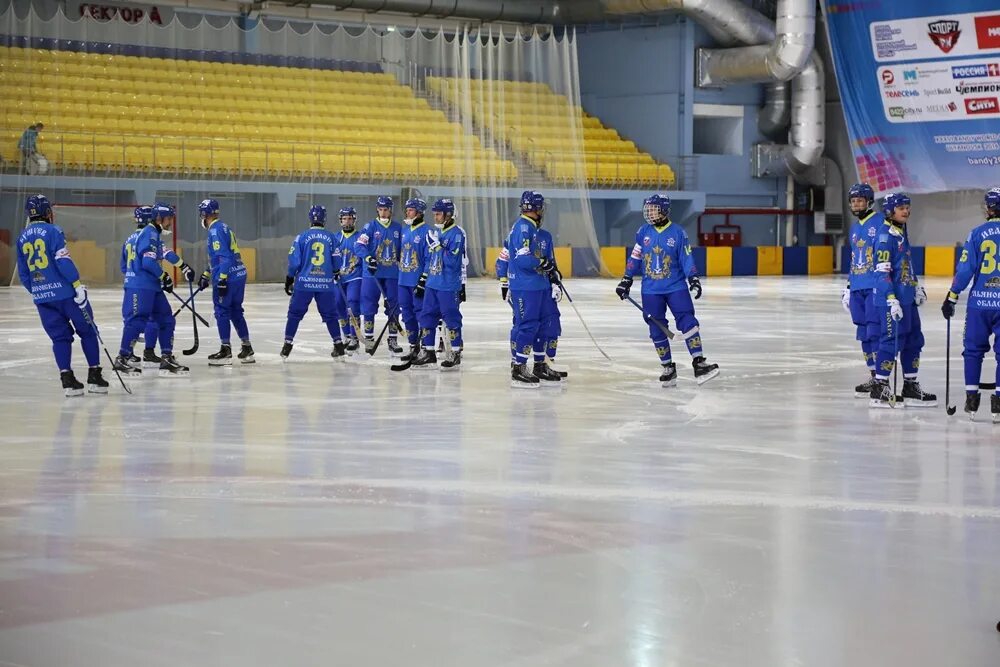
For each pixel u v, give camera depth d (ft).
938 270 125.59
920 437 29.96
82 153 101.04
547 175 118.42
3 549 19.06
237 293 45.55
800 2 119.85
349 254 50.21
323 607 16.11
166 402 35.63
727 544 19.39
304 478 24.58
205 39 116.06
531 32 130.21
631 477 24.76
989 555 18.78
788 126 131.95
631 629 15.20
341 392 38.04
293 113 114.42
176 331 59.00
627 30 128.47
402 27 127.13
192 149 106.11
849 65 125.39
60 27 106.52
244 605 16.20
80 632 15.12
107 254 98.89
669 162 126.52
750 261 125.80
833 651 14.43
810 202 133.59
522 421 32.27
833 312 73.05
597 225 125.90
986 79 117.80
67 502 22.38
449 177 115.75
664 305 39.96
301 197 109.60
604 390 38.81
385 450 27.78
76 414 33.17
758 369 44.80
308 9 122.52
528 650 14.47
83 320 36.63
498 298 84.74
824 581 17.31
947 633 15.08
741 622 15.48
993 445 28.84
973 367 32.60
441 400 36.32
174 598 16.52
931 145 122.42
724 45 126.93
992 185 119.85
